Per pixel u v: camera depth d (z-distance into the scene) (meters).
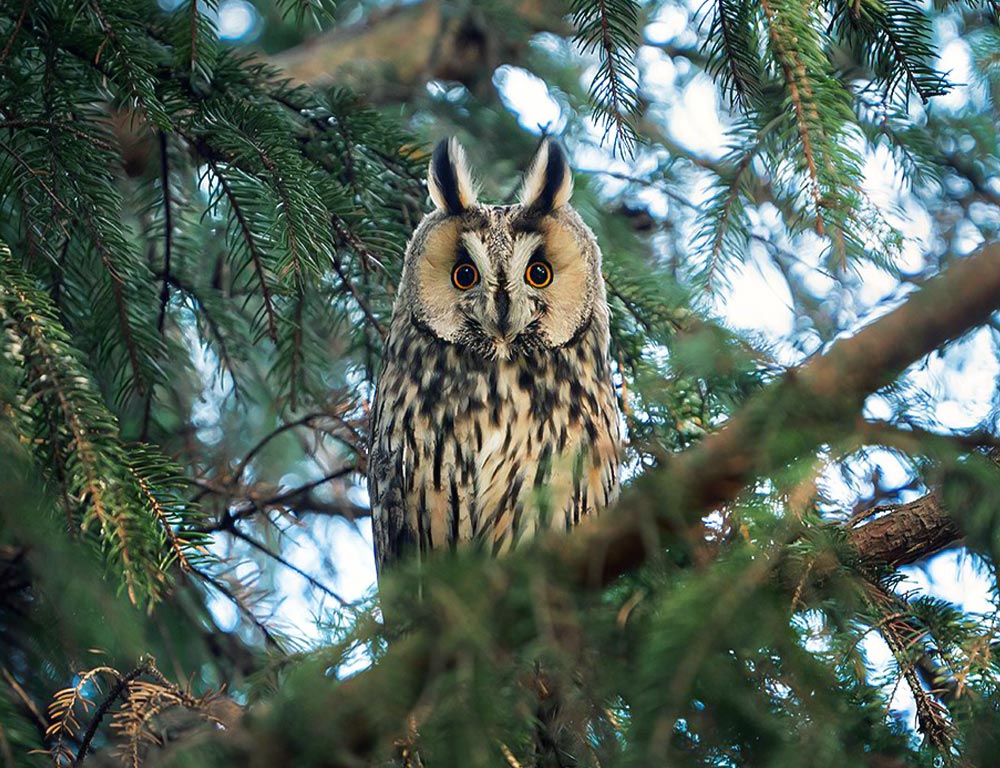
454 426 9.48
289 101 9.27
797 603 5.10
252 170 8.09
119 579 6.75
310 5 8.59
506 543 9.28
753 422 5.16
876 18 7.48
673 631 4.70
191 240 9.69
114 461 6.60
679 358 5.47
